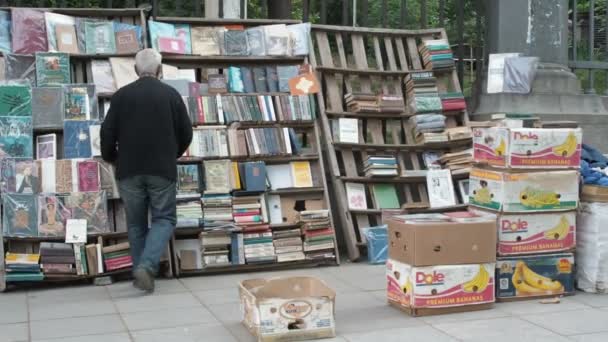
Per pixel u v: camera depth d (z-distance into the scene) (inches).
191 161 250.1
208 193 247.1
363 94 283.1
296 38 281.4
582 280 217.6
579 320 185.9
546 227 207.8
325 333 169.6
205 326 182.1
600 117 306.2
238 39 274.8
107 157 225.6
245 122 261.4
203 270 244.2
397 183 283.4
